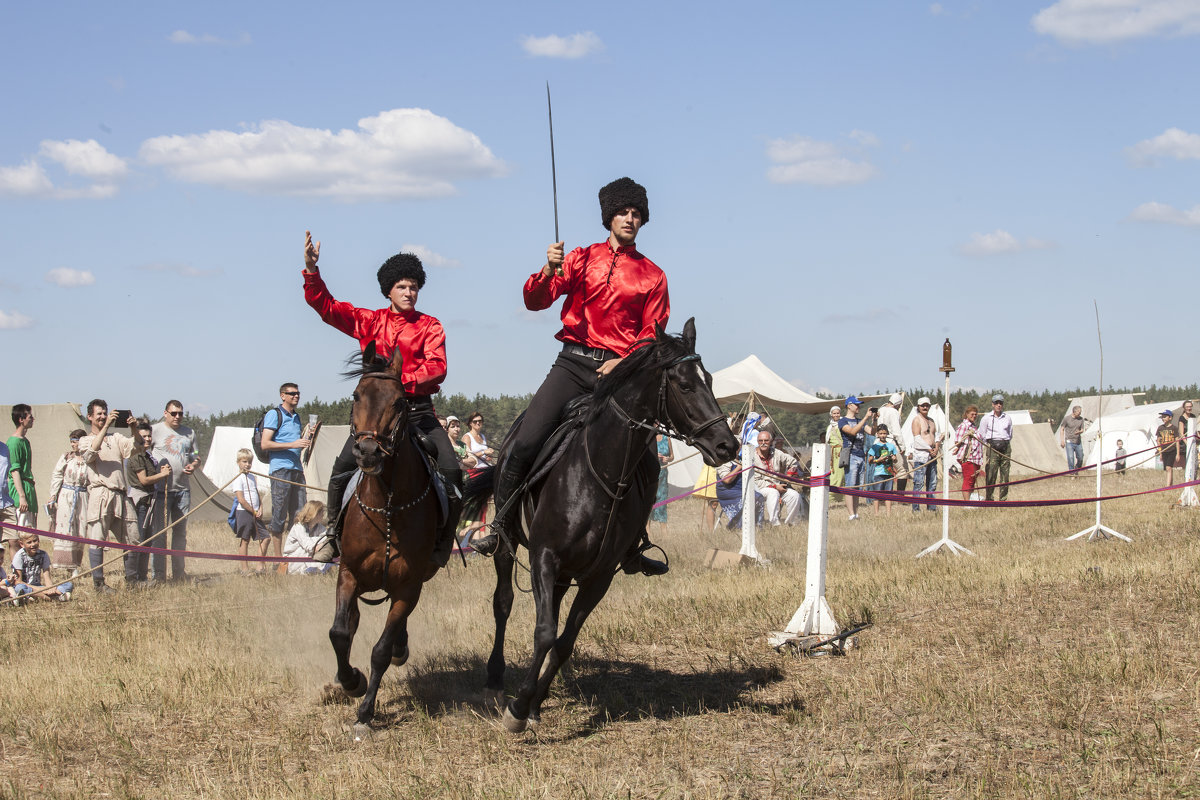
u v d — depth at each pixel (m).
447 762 5.63
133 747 5.96
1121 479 28.06
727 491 15.83
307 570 12.34
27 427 13.25
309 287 6.75
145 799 5.11
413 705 6.69
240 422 31.42
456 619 9.38
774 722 6.17
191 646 8.37
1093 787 4.84
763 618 9.04
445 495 6.43
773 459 17.19
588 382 6.49
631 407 5.74
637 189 6.53
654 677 7.37
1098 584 9.41
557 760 5.60
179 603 10.69
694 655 7.98
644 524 6.52
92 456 12.16
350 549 6.12
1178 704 5.96
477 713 6.50
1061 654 7.07
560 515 5.80
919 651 7.65
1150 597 8.78
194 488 18.42
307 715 6.58
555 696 6.93
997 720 5.91
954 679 6.75
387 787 5.18
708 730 6.07
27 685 7.20
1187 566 10.06
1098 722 5.77
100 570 11.92
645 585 11.18
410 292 6.84
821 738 5.82
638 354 5.84
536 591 5.86
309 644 8.52
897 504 21.44
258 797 5.07
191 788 5.27
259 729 6.32
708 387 5.64
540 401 6.39
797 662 7.59
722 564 12.75
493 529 6.34
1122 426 39.94
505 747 5.83
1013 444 35.81
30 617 10.00
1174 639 7.40
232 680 7.25
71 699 6.89
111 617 9.74
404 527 6.10
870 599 9.52
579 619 5.98
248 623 9.34
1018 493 23.81
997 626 8.20
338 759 5.73
